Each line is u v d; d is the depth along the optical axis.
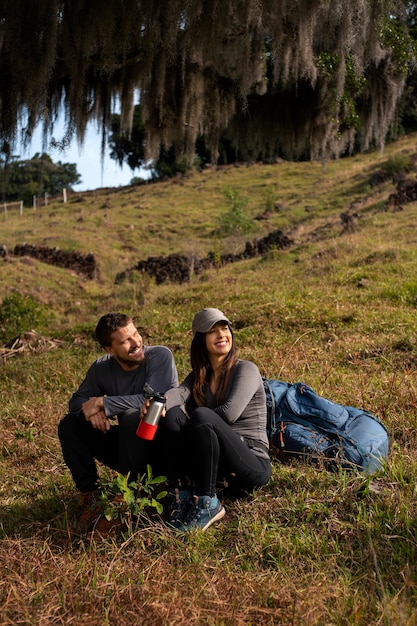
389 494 3.70
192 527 3.63
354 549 3.38
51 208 38.91
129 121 10.32
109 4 8.70
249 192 36.12
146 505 3.97
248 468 3.79
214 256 18.59
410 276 10.67
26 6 8.61
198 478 3.67
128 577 3.22
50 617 2.96
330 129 11.47
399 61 10.22
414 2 10.65
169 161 51.53
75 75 9.08
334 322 8.45
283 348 7.54
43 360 8.61
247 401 3.92
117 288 17.28
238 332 8.64
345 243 14.45
